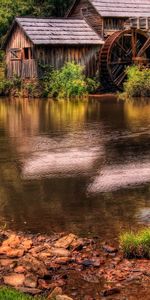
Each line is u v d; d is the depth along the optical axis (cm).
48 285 561
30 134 1486
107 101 2403
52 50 2870
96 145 1295
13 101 2603
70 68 2767
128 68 2859
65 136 1436
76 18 3083
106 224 737
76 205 823
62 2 3916
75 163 1099
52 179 976
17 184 948
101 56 2906
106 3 3069
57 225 738
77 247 655
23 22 2884
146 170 1027
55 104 2355
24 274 583
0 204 834
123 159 1130
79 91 2700
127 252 632
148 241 638
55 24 2938
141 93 2605
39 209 808
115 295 541
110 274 587
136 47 3081
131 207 808
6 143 1351
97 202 835
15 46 3028
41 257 630
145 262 616
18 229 725
